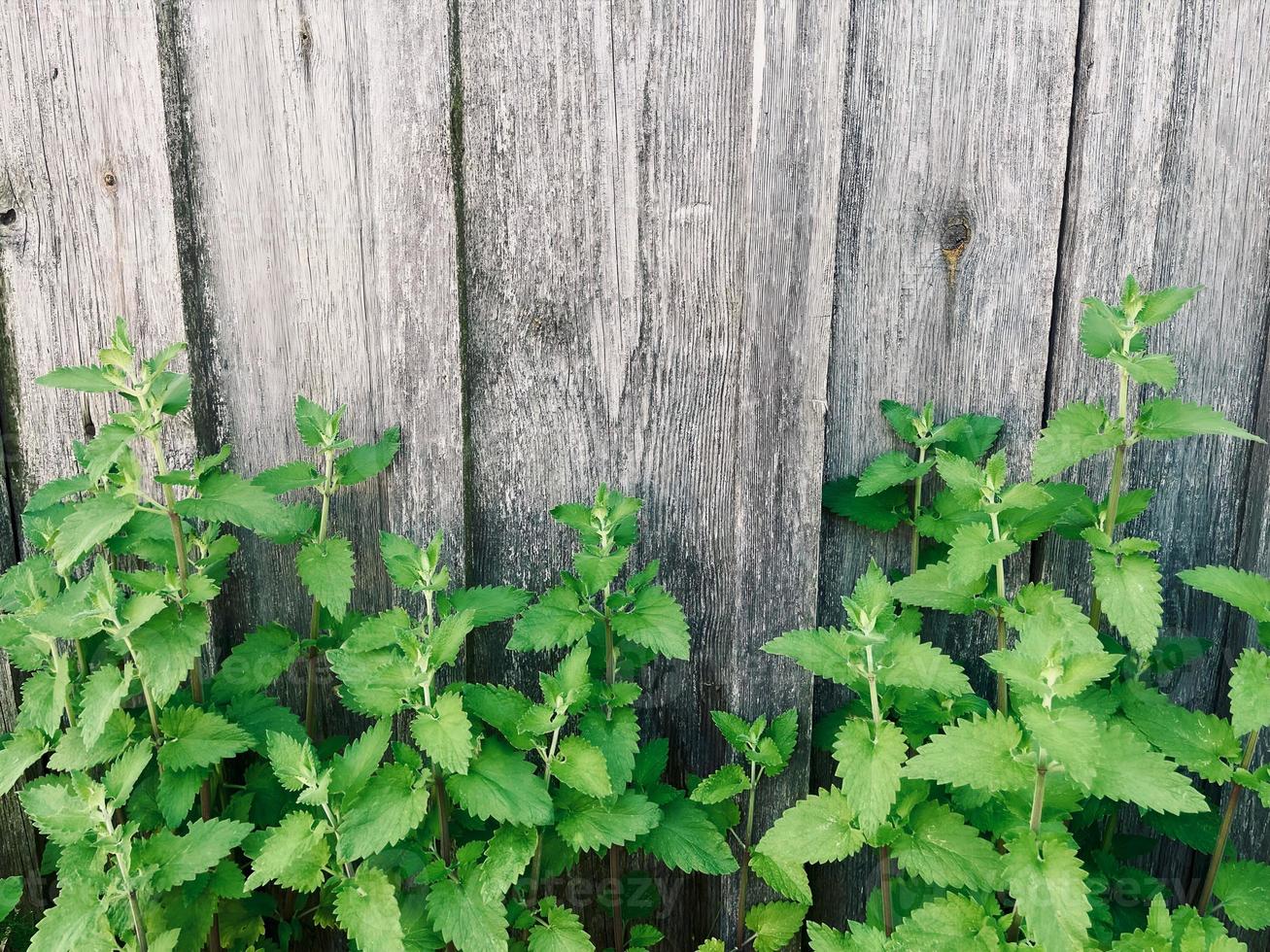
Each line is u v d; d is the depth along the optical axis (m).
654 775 0.59
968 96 0.59
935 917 0.47
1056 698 0.53
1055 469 0.54
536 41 0.57
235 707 0.57
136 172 0.57
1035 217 0.61
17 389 0.59
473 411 0.61
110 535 0.53
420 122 0.57
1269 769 0.53
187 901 0.53
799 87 0.56
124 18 0.55
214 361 0.59
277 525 0.52
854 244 0.60
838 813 0.52
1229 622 0.67
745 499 0.61
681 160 0.58
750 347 0.59
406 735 0.64
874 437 0.63
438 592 0.61
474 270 0.59
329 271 0.59
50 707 0.52
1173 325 0.63
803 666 0.59
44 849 0.64
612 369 0.61
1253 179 0.61
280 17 0.56
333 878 0.54
